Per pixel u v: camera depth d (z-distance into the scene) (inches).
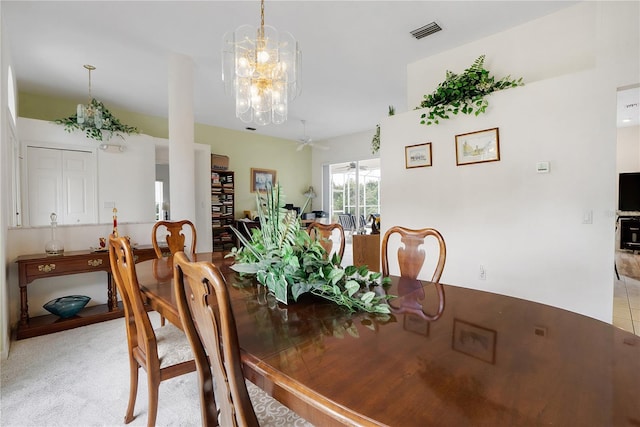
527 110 109.4
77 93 189.3
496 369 29.6
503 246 115.3
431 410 23.7
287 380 28.3
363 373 29.1
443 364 30.6
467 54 135.6
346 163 318.0
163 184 275.7
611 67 97.3
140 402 67.9
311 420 27.1
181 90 141.6
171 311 48.1
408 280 66.9
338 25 121.0
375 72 163.8
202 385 37.2
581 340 36.2
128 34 125.4
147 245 137.0
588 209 99.3
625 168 234.4
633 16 97.0
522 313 45.8
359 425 22.9
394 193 146.2
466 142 123.2
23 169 164.9
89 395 70.2
